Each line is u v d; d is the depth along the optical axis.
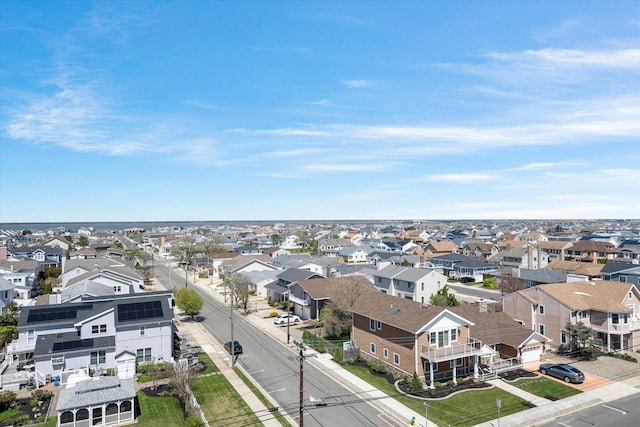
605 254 121.62
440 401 36.00
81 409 33.47
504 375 41.69
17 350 44.84
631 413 33.53
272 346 52.91
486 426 31.50
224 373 43.56
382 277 81.75
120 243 191.00
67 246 151.12
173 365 41.44
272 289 78.62
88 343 44.66
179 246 154.12
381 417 33.38
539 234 183.62
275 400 36.84
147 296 55.09
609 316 48.66
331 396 37.44
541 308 52.31
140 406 36.19
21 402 37.41
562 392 37.50
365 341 48.16
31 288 81.19
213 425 32.41
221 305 78.38
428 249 146.25
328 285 66.94
